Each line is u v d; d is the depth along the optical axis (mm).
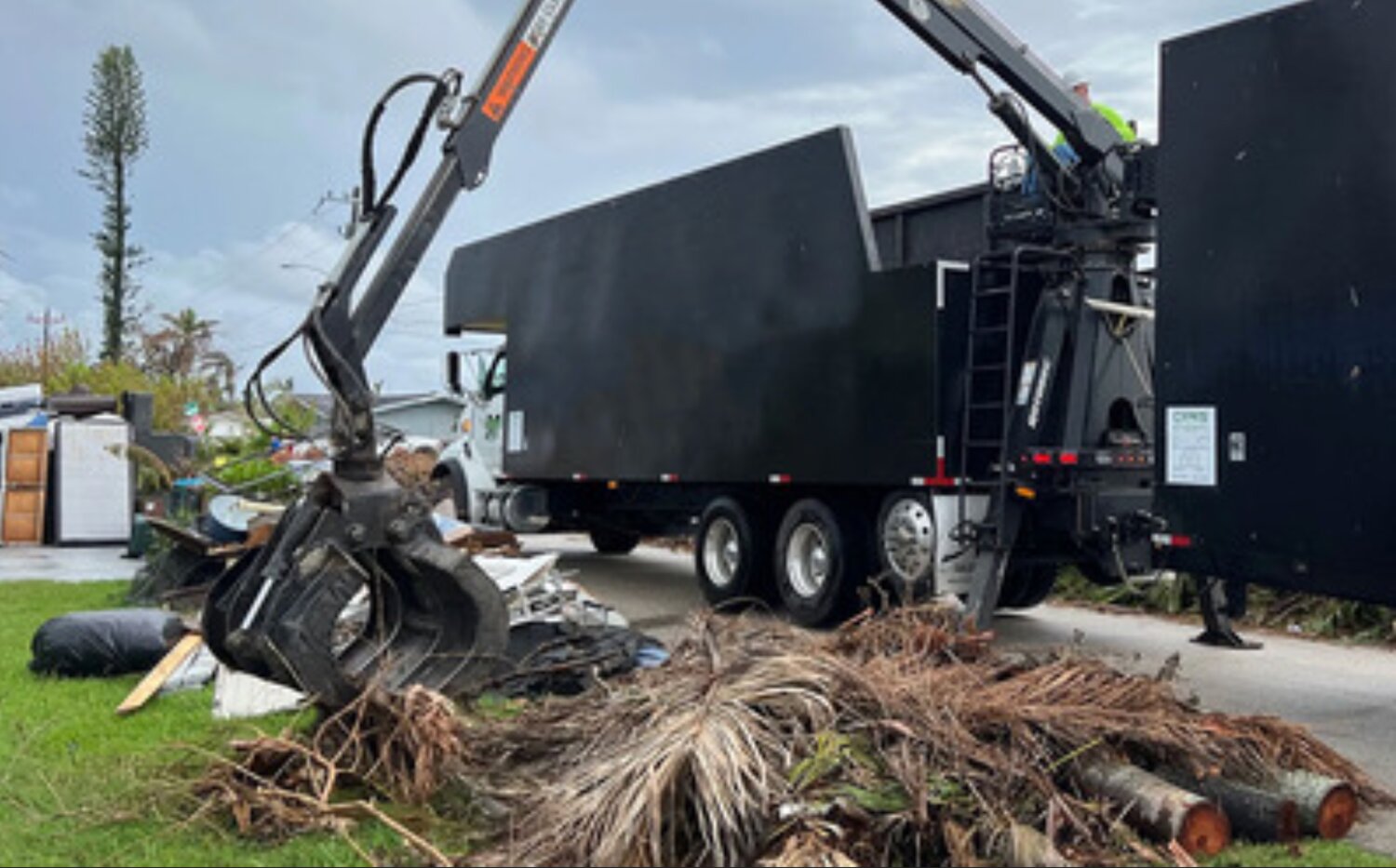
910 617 5688
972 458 8516
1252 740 4547
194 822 4289
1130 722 4520
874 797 3914
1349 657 8758
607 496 13195
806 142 9500
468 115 5988
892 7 8250
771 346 9789
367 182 5605
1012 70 8562
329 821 4215
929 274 8414
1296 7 5988
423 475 15062
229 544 10234
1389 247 5547
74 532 17641
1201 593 9133
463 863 3812
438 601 5172
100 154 41844
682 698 4461
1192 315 6445
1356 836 4539
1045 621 10422
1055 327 8383
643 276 11414
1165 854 4004
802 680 4457
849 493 9492
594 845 3740
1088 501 8008
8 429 17719
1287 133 6016
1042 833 3990
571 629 6906
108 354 40500
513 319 13656
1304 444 5891
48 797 4652
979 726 4445
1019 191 8906
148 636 6984
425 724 4625
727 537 10734
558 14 6398
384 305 5555
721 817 3701
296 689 4793
